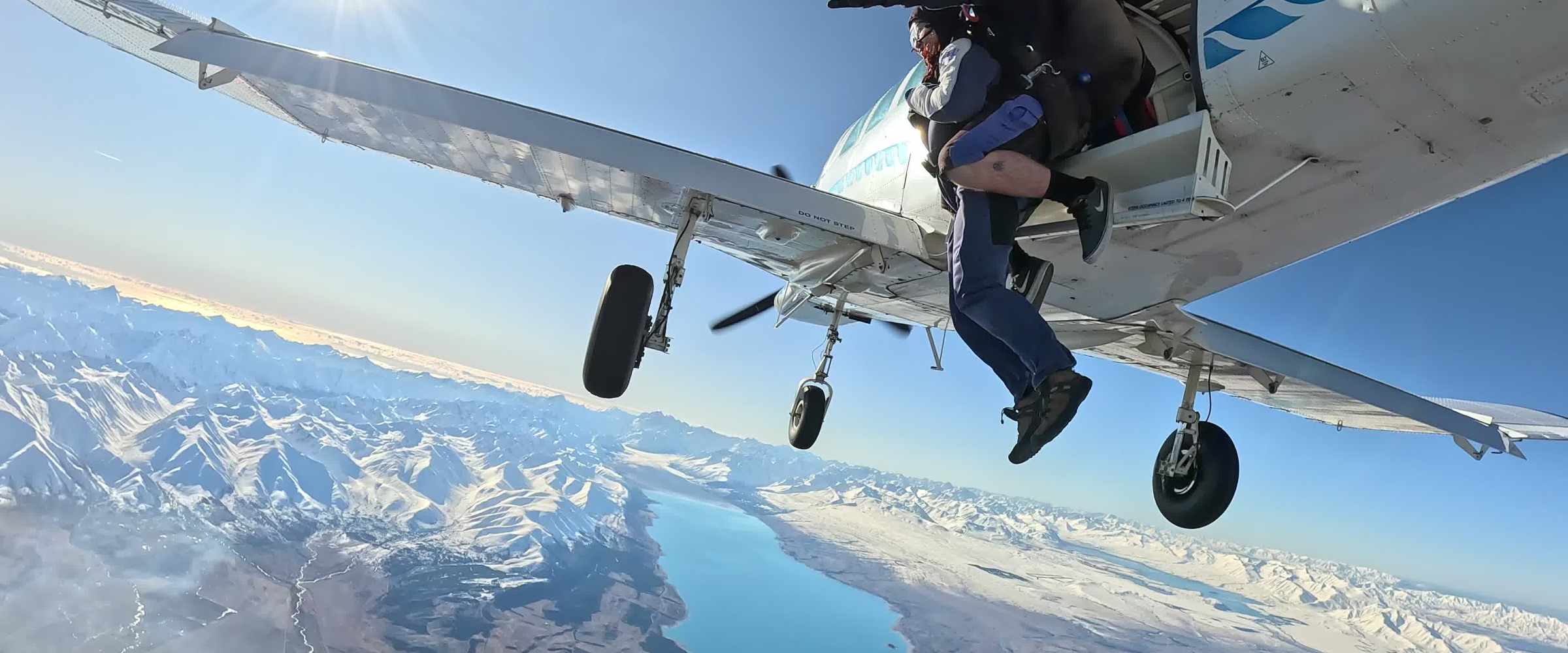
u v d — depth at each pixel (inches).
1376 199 109.4
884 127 198.7
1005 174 87.8
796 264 196.5
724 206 139.7
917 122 106.0
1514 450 196.1
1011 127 87.8
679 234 136.9
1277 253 131.0
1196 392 204.4
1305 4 90.5
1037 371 82.2
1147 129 107.0
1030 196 89.8
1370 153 99.9
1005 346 93.1
